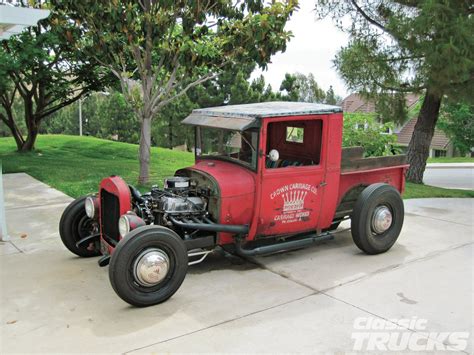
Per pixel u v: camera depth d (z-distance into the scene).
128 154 15.09
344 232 6.61
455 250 5.86
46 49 11.34
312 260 5.46
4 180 10.11
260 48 8.48
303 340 3.67
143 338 3.69
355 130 10.27
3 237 6.08
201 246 4.82
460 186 15.95
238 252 5.02
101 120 38.84
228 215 4.80
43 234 6.38
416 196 9.64
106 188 4.76
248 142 4.91
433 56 8.90
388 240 5.66
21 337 3.70
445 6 8.83
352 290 4.61
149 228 4.12
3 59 10.05
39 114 14.80
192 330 3.82
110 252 4.78
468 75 9.28
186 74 8.96
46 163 12.42
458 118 29.45
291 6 8.38
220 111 5.12
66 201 8.23
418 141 12.41
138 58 8.84
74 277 4.89
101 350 3.52
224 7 8.60
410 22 9.37
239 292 4.55
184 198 4.88
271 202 4.95
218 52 8.62
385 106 11.68
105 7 7.90
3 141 18.28
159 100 9.58
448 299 4.41
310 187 5.17
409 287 4.69
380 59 11.02
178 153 16.33
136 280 4.09
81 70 13.20
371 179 5.89
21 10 5.28
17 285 4.68
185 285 4.71
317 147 5.26
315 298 4.43
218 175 4.87
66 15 8.72
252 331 3.80
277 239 5.34
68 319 3.99
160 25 8.16
